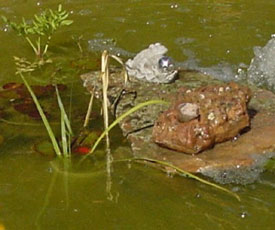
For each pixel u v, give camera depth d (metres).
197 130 3.39
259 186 3.21
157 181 3.27
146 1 5.54
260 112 3.79
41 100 4.01
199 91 3.55
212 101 3.49
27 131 3.69
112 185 3.25
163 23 5.12
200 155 3.41
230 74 4.35
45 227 2.96
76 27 5.06
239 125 3.49
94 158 3.46
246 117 3.50
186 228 2.94
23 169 3.38
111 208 3.08
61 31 5.00
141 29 5.02
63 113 3.50
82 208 3.09
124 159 3.44
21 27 4.58
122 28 5.04
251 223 2.96
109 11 5.35
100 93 4.06
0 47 4.76
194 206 3.08
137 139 3.58
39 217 3.03
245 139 3.51
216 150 3.44
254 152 3.42
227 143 3.49
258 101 3.91
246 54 4.61
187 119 3.42
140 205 3.10
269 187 3.20
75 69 4.41
